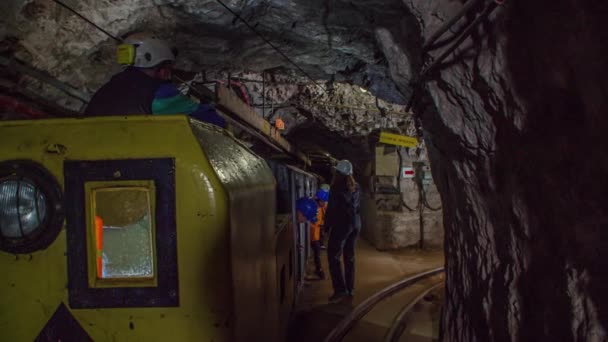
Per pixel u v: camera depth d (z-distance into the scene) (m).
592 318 1.32
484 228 2.47
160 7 4.15
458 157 2.67
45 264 1.30
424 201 10.48
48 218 1.29
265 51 5.64
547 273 1.64
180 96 1.83
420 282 7.05
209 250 1.29
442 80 2.35
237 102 4.53
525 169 1.79
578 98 1.35
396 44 3.44
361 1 3.43
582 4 1.23
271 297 2.21
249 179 1.75
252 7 4.28
